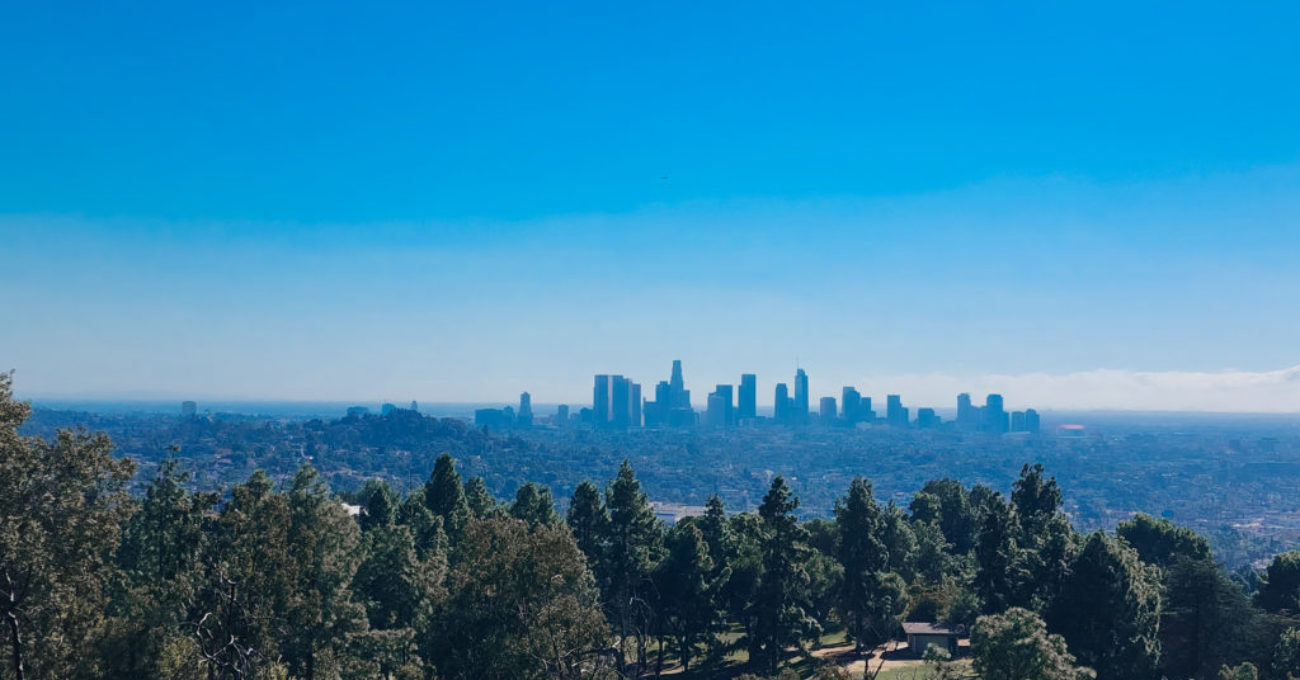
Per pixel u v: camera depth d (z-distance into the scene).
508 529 53.97
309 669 47.34
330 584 49.34
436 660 53.22
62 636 37.88
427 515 84.19
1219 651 73.44
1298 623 73.44
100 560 39.28
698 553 78.62
